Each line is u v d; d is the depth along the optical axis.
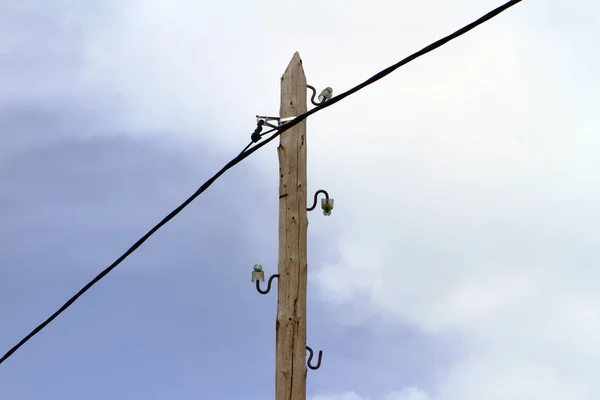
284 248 12.23
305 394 11.88
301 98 12.66
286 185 12.41
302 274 12.18
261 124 12.30
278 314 12.09
